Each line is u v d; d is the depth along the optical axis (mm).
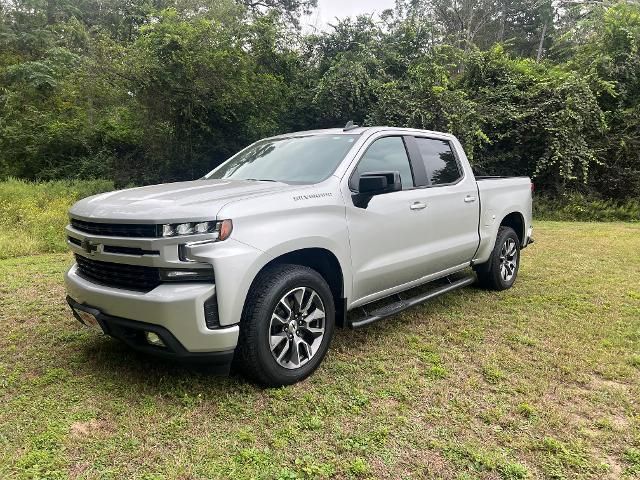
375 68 16734
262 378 3059
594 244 8625
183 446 2506
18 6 20703
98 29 20203
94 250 3049
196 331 2760
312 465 2344
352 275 3604
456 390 3121
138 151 17922
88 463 2359
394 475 2291
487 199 5207
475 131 13594
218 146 15992
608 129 14195
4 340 3963
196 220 2764
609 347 3836
